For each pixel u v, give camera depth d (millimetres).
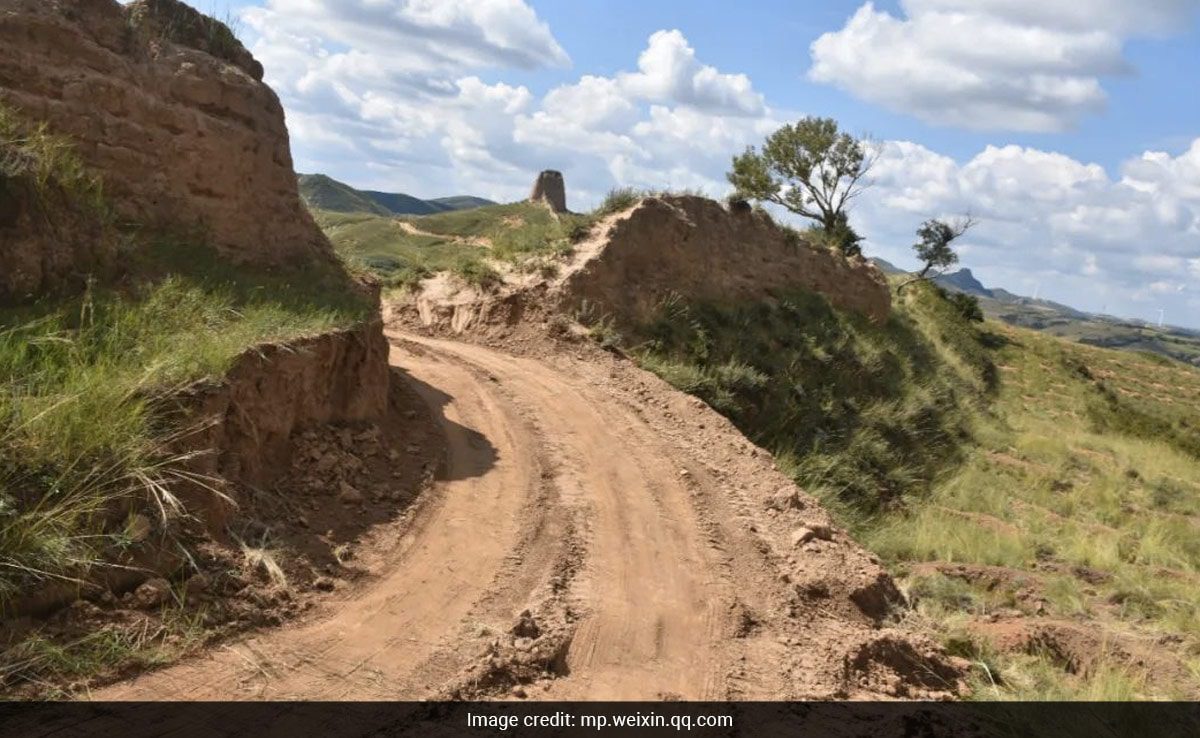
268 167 10828
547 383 13391
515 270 17562
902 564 11453
